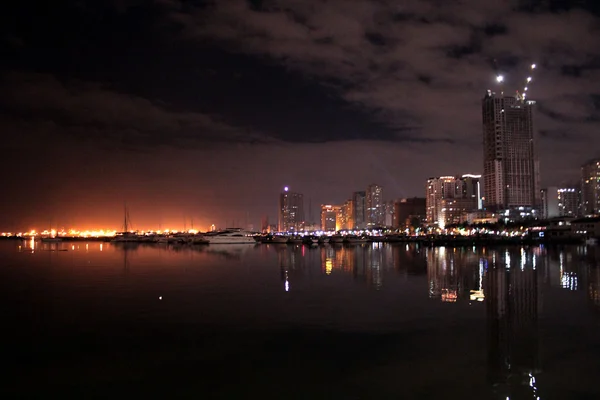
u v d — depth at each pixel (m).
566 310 39.16
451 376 24.34
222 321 36.12
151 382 24.16
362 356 27.53
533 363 26.03
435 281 58.75
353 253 126.25
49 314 39.19
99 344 30.53
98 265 86.81
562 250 133.88
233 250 149.75
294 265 84.50
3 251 148.62
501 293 48.31
